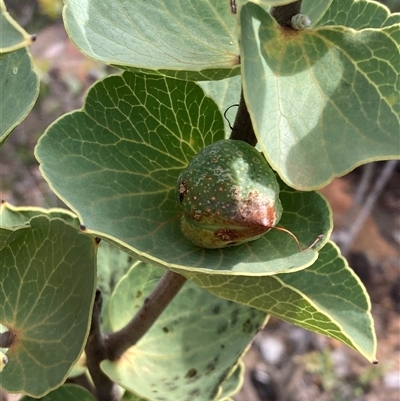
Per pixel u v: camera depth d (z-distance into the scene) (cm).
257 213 12
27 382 14
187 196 12
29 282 14
